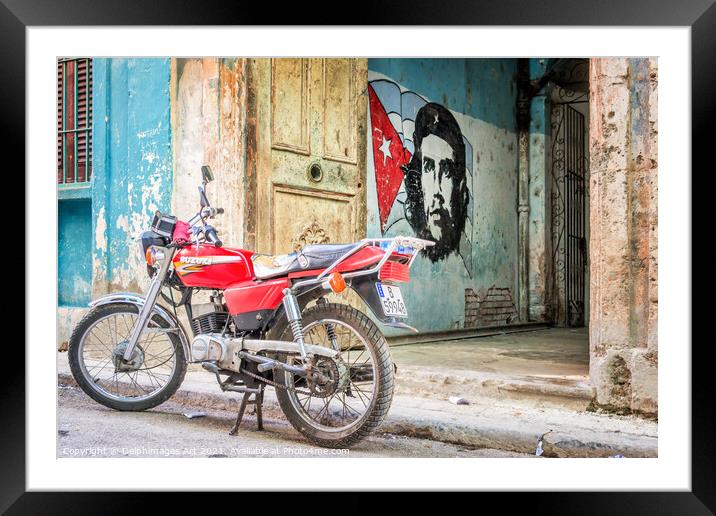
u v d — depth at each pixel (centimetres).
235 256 356
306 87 552
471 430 348
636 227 360
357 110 602
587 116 1127
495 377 412
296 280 341
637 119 359
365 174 612
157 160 545
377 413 313
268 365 332
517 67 998
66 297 623
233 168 502
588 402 373
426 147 773
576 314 1056
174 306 387
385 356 313
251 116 503
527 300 1004
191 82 525
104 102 578
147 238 383
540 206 998
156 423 381
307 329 332
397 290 325
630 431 333
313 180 555
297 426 332
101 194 577
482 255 892
